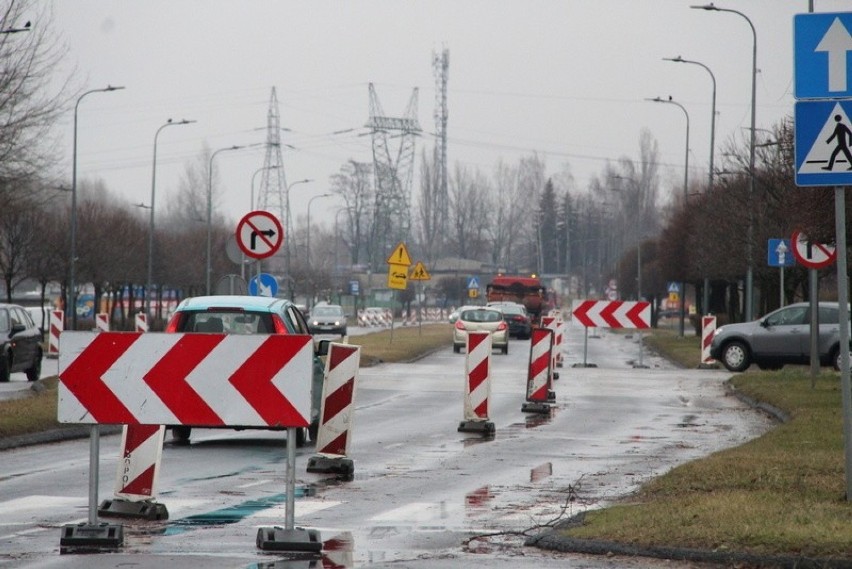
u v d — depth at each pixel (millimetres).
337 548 18781
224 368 19047
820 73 21516
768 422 42094
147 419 19094
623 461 30672
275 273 193750
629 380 63188
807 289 82562
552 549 18625
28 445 33781
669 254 124000
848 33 21438
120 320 140250
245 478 27016
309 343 18984
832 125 21453
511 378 64438
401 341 105562
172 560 17688
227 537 19625
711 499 21594
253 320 34219
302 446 34344
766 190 75250
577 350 106625
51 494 24312
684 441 35812
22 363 60719
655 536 18422
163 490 25047
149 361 19141
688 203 120562
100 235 123438
